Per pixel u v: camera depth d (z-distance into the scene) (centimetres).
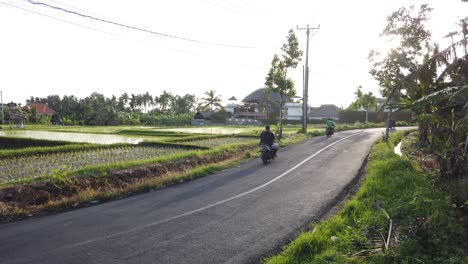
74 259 496
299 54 2644
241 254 517
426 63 946
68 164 1388
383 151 1575
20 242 559
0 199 777
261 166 1361
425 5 1806
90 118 7000
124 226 641
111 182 1002
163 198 857
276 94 7088
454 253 482
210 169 1260
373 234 567
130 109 10612
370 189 841
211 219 682
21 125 5178
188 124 7344
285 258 476
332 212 736
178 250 530
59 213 729
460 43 873
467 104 775
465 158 946
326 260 462
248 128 4753
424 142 1800
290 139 2525
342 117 6197
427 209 638
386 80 1959
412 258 456
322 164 1366
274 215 705
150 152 1764
